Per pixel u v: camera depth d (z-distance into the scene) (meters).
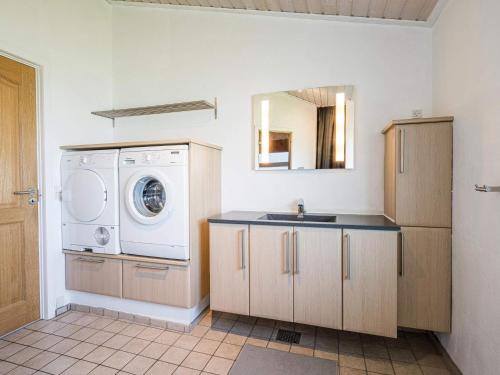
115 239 2.18
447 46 1.78
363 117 2.24
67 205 2.33
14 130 2.05
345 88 2.28
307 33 2.38
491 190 1.13
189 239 2.02
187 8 2.70
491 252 1.27
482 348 1.34
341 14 2.21
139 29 2.89
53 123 2.31
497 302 1.22
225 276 2.02
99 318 2.23
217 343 1.88
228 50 2.60
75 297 2.40
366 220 1.95
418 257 1.75
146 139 2.89
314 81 2.37
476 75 1.41
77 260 2.33
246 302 1.97
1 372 1.59
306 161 2.38
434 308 1.73
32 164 2.17
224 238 2.01
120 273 2.19
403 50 2.15
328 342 1.89
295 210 2.42
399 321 1.79
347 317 1.76
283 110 2.44
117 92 2.96
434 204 1.72
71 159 2.31
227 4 2.47
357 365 1.65
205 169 2.28
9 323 2.01
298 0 2.13
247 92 2.55
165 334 1.99
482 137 1.35
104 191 2.20
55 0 2.34
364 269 1.73
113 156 2.18
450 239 1.69
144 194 2.24
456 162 1.63
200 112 2.70
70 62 2.48
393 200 1.85
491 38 1.28
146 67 2.87
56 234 2.32
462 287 1.55
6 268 2.00
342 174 2.30
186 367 1.63
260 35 2.51
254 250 1.94
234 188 2.58
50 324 2.13
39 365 1.65
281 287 1.89
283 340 1.91
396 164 1.78
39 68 2.22
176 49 2.77
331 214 2.28
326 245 1.79
